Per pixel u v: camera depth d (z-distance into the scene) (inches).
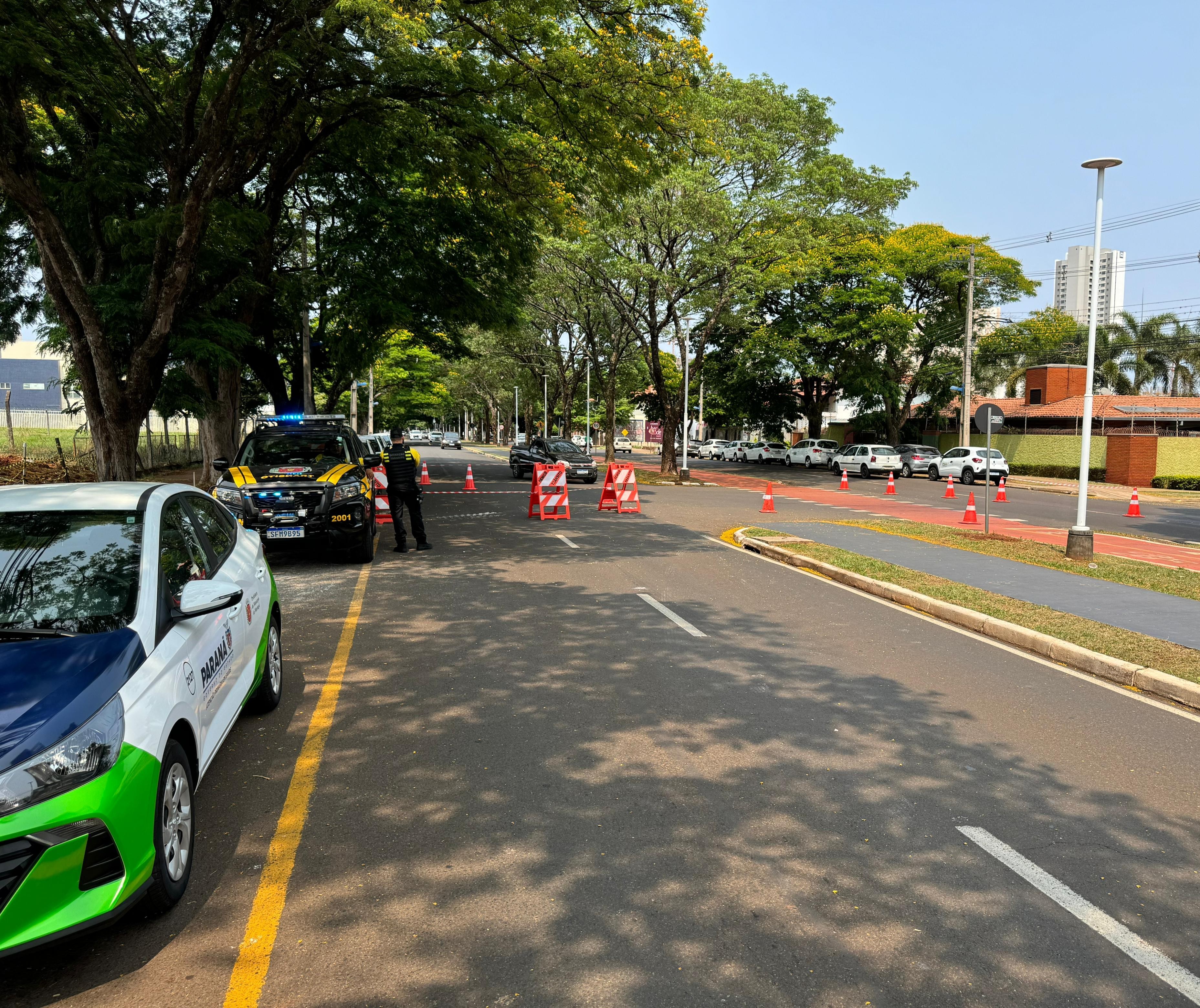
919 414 2003.0
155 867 127.7
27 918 110.3
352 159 732.7
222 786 181.5
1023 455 1658.5
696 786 184.4
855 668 280.8
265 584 224.2
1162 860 156.8
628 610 360.8
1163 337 1899.6
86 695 125.6
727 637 317.1
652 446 3540.8
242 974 119.3
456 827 163.9
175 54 577.0
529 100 538.3
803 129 1274.6
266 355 948.6
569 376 2172.7
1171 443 1402.6
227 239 536.4
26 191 450.6
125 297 553.9
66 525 166.4
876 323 1565.0
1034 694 257.0
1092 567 474.0
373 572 442.0
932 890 144.1
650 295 1250.0
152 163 571.2
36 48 406.3
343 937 128.3
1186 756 209.3
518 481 1274.6
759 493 1122.7
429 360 2091.5
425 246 765.3
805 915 135.9
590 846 156.9
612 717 226.8
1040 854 157.8
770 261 1214.3
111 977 118.6
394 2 461.4
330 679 257.6
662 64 510.6
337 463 479.8
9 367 2166.6
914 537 602.5
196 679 153.5
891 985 118.6
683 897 140.5
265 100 514.6
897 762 200.4
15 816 110.0
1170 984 120.3
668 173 589.6
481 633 315.6
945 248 1621.6
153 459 1089.4
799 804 176.6
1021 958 125.6
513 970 120.8
